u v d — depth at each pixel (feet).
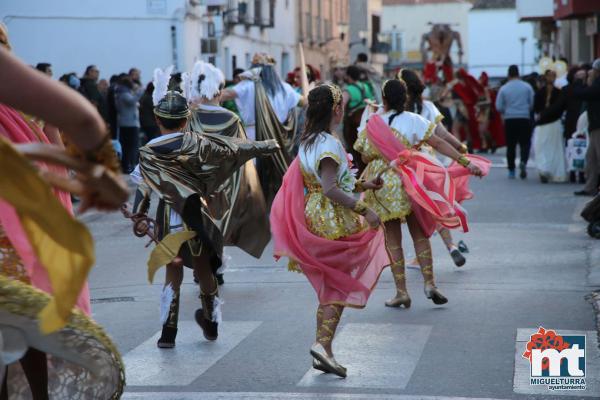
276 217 22.71
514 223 47.01
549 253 38.19
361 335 26.02
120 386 12.30
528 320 27.14
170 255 23.52
